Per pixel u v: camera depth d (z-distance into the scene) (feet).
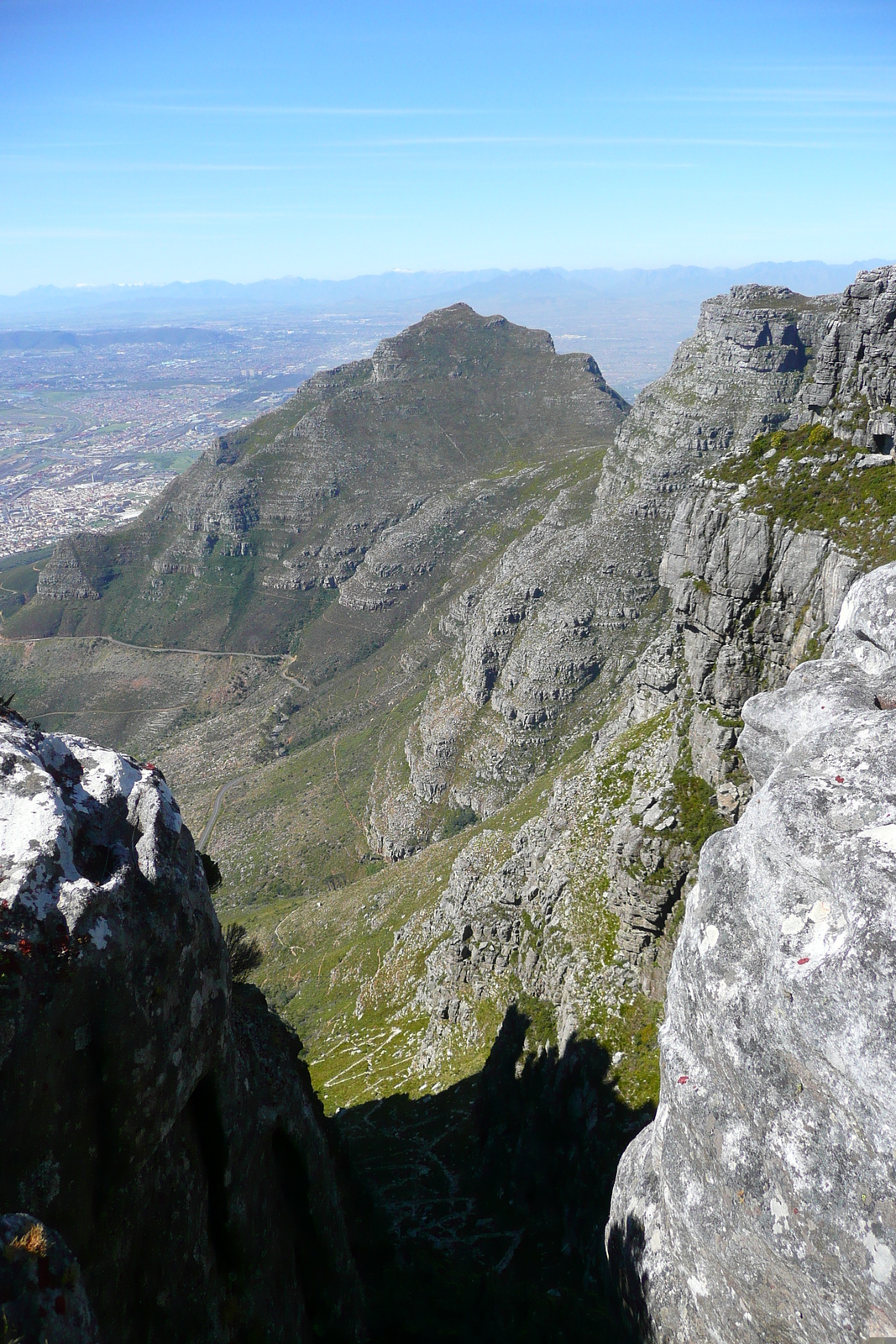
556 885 219.00
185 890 57.26
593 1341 86.48
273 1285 64.59
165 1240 53.16
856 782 50.47
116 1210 48.60
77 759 57.57
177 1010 54.80
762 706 63.67
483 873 332.19
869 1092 43.50
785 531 145.48
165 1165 54.54
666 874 163.84
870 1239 44.50
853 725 54.39
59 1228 43.98
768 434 163.63
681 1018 59.26
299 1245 73.05
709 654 164.45
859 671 61.93
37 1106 43.83
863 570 131.23
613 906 181.37
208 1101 60.54
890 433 140.67
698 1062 56.80
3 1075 42.24
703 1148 55.77
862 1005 43.55
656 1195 65.72
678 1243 59.00
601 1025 161.68
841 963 44.60
